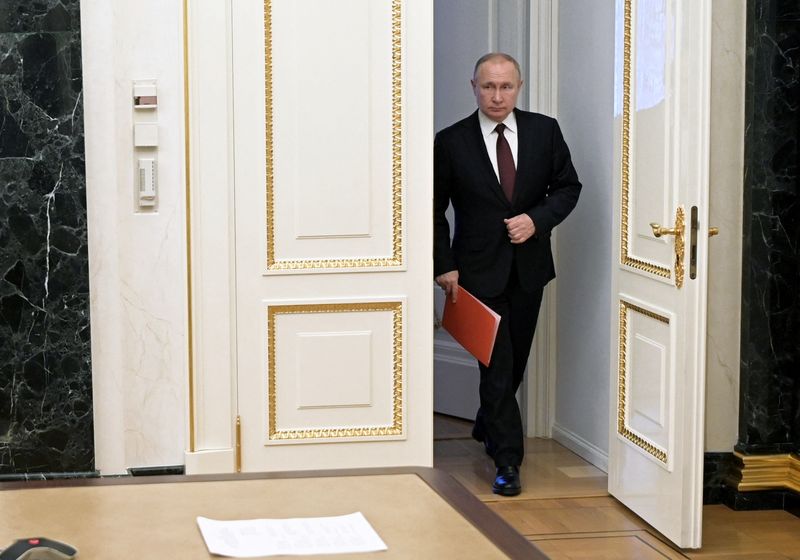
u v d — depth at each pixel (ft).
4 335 13.05
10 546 5.06
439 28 19.01
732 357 14.47
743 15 14.15
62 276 13.05
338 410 13.64
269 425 13.51
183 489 6.31
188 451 13.30
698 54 11.99
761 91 13.96
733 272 14.38
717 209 14.32
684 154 12.24
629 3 13.65
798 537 13.14
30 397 13.14
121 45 13.00
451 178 15.05
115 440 13.37
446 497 6.16
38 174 12.92
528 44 17.49
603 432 15.99
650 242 13.19
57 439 13.23
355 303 13.51
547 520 13.64
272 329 13.43
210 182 13.14
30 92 12.84
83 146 12.94
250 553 5.29
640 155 13.46
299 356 13.51
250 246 13.30
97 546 5.38
